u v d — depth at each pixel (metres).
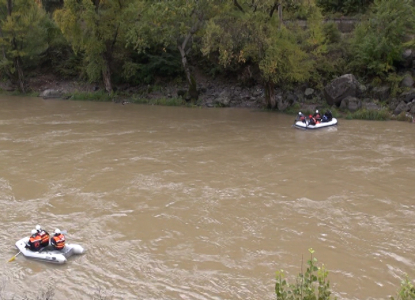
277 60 30.25
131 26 36.81
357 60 35.12
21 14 41.66
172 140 24.30
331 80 35.22
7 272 10.76
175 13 33.25
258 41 29.30
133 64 40.00
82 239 12.52
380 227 13.41
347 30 40.00
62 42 45.97
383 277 10.70
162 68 40.94
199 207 14.81
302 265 11.18
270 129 27.42
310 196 15.90
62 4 52.31
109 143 23.42
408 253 11.87
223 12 32.38
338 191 16.39
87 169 18.80
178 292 10.02
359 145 23.31
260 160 20.39
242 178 17.80
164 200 15.41
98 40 38.12
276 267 11.12
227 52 29.53
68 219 13.83
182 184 17.03
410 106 30.97
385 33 33.97
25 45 42.97
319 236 12.81
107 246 12.15
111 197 15.65
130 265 11.19
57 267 11.05
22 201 15.23
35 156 20.73
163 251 11.92
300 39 34.41
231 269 11.03
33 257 11.36
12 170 18.59
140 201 15.30
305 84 35.91
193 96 37.72
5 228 13.16
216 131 26.78
